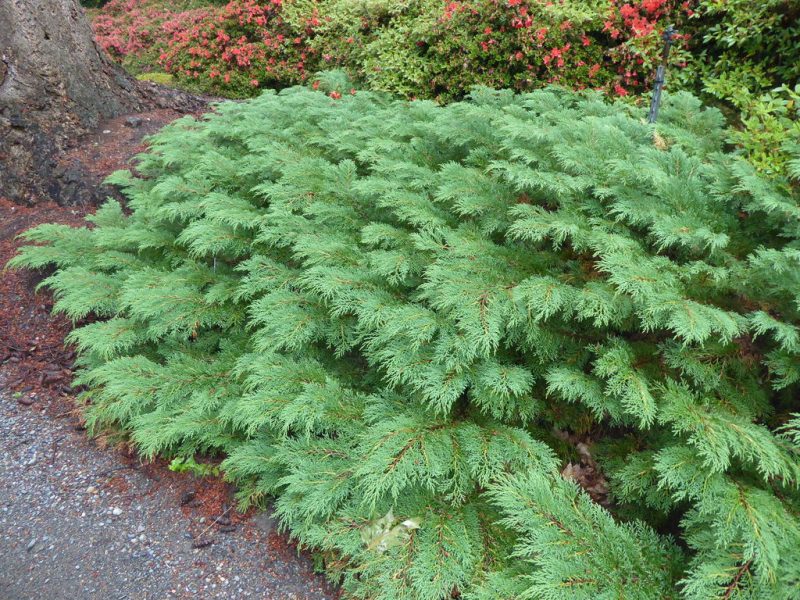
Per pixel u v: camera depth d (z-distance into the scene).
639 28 4.80
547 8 5.09
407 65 5.81
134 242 4.08
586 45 5.14
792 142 2.81
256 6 8.08
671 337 2.68
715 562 1.82
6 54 5.24
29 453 3.12
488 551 2.19
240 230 3.55
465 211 2.87
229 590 2.39
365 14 6.84
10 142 5.33
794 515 1.99
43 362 3.86
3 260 4.71
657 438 2.53
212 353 3.50
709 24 4.79
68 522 2.71
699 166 2.85
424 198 3.15
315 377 2.74
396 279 2.69
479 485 2.48
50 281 3.59
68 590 2.39
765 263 2.30
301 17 7.77
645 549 2.06
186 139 4.67
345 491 2.34
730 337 2.09
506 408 2.57
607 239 2.41
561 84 5.14
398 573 2.12
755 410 2.32
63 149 5.55
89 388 3.55
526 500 2.02
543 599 1.80
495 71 5.48
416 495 2.40
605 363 2.24
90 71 6.02
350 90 6.09
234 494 2.85
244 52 8.06
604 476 2.67
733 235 2.70
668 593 1.90
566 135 3.13
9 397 3.54
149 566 2.49
